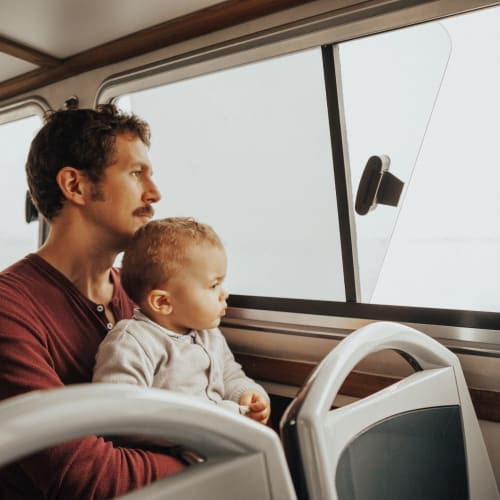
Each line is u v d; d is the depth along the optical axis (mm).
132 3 1586
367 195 1528
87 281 1200
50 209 1171
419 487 840
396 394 823
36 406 375
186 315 1118
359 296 1576
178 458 920
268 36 1545
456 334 1340
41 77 2168
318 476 620
